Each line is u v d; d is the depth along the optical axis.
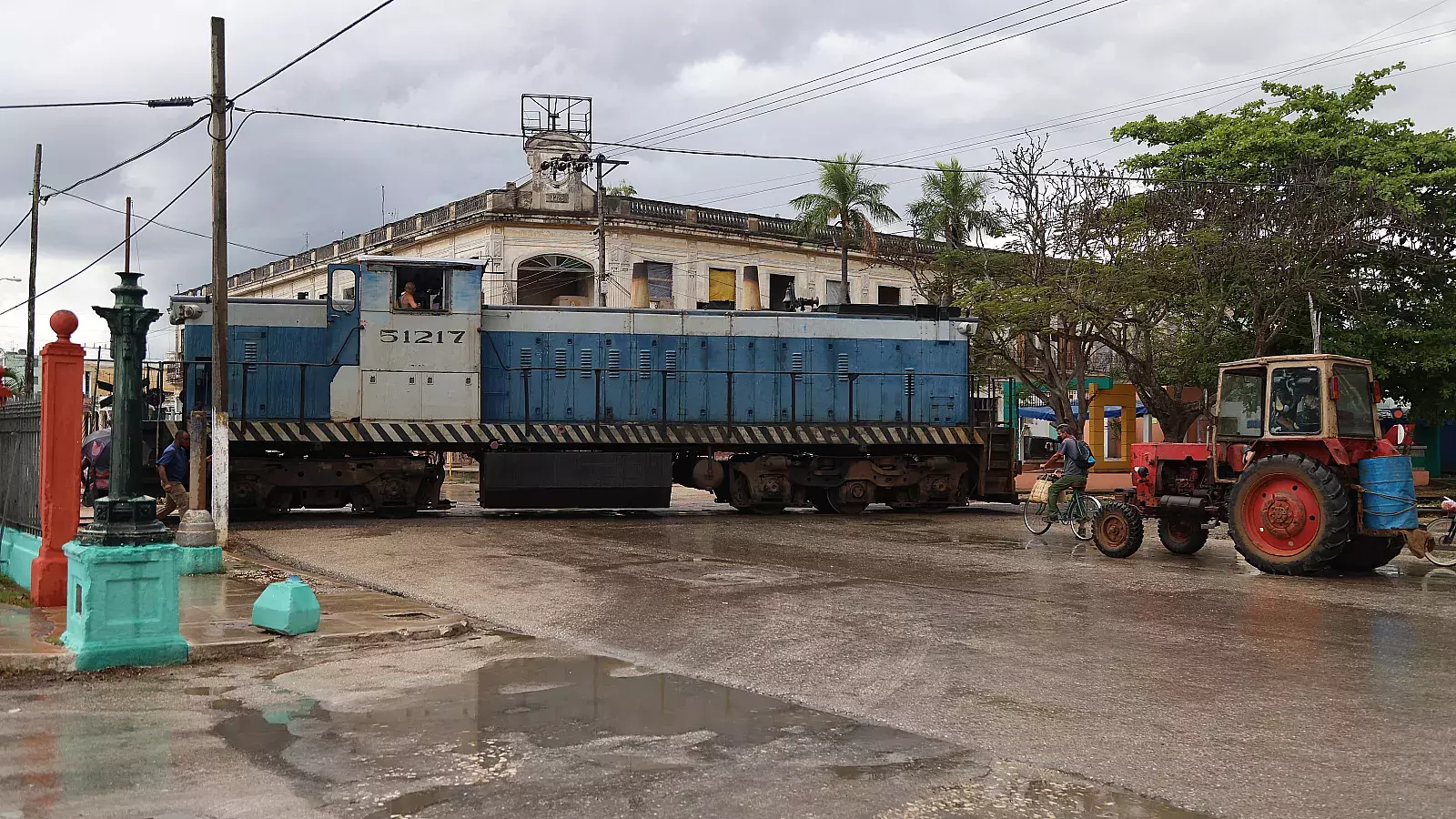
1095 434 35.69
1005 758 5.36
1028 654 7.79
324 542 15.23
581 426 20.11
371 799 4.70
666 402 20.95
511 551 14.10
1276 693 6.64
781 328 21.69
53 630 8.30
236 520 18.69
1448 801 4.73
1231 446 13.61
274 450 19.38
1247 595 10.58
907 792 4.85
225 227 14.39
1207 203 24.97
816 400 21.73
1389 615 9.41
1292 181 24.52
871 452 22.03
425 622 8.84
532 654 7.89
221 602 9.93
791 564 12.87
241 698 6.55
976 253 29.86
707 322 21.33
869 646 8.09
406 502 19.39
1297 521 12.05
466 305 19.48
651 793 4.81
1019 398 32.69
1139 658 7.66
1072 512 16.06
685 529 17.23
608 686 6.87
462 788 4.85
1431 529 14.41
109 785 4.85
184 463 16.11
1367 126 26.50
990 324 27.17
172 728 5.84
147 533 7.57
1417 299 25.66
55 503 9.77
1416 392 26.16
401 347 19.17
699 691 6.75
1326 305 24.75
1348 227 23.62
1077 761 5.31
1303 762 5.28
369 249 39.59
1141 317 26.11
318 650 8.04
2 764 5.16
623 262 35.25
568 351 20.58
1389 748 5.48
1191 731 5.82
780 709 6.30
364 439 18.83
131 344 8.30
